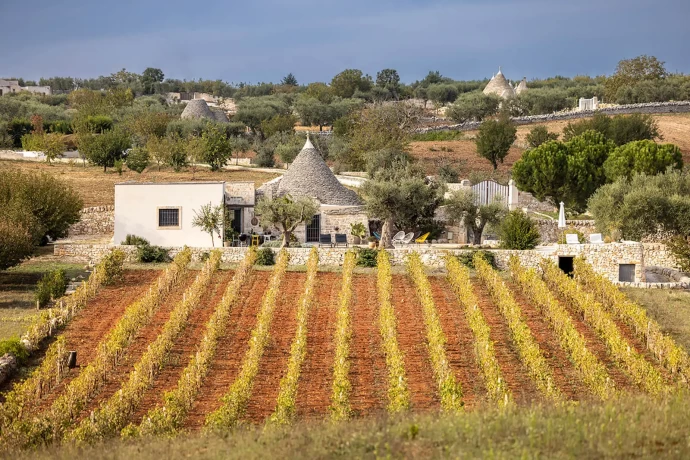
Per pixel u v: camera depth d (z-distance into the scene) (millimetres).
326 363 47500
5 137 147125
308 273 64875
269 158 130500
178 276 64500
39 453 31719
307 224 80625
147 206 76125
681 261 68500
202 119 161000
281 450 27328
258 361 47031
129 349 49375
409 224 82312
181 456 28984
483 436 26938
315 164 85500
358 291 62219
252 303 59125
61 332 51875
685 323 56625
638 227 81000
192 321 55031
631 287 66500
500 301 57469
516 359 48500
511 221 75188
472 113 176750
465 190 82312
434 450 26156
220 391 43406
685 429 27141
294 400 40562
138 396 41031
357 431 28406
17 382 43656
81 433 34844
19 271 67188
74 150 141875
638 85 187750
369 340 51344
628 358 45938
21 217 65812
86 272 67625
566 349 49781
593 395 40156
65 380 44344
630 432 26484
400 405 37281
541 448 25719
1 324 52594
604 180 102625
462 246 78812
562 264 70938
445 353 48094
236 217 79500
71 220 74062
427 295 56906
